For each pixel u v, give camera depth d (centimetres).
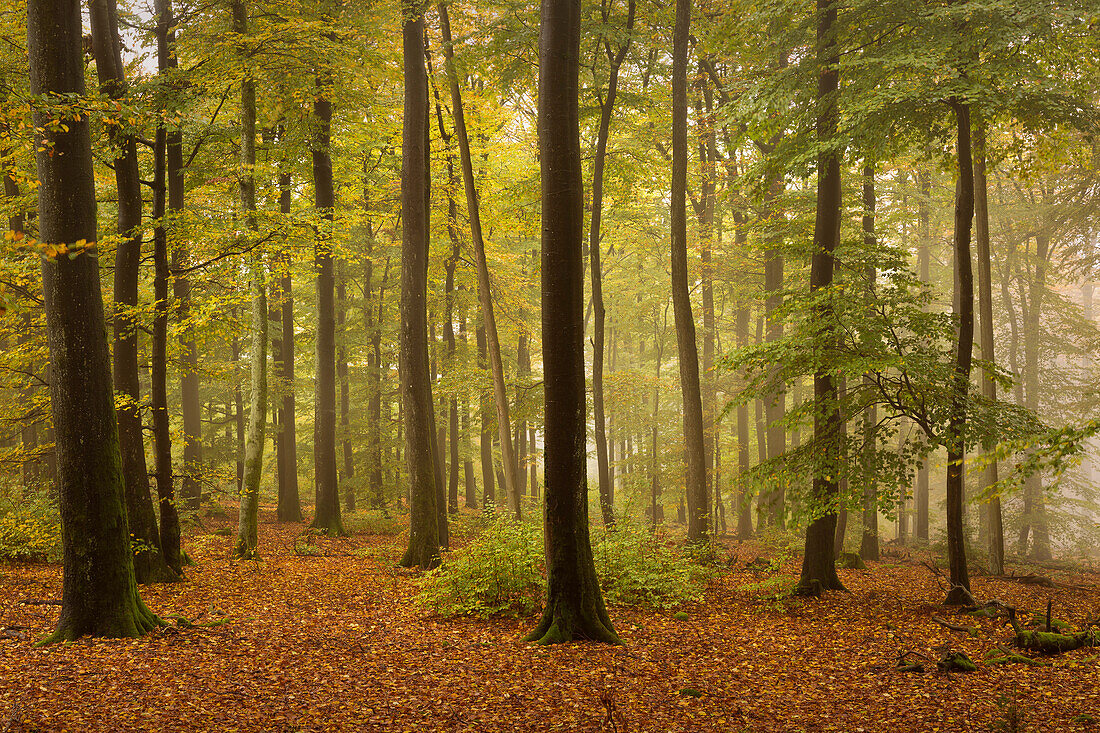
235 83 1135
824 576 1159
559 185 803
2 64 1070
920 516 2488
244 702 587
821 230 1168
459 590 966
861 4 1033
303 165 1691
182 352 1246
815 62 1118
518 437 2878
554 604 823
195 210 1282
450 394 1861
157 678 636
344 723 552
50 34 725
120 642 738
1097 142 1836
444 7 1551
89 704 568
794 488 1100
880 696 639
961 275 1048
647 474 2461
